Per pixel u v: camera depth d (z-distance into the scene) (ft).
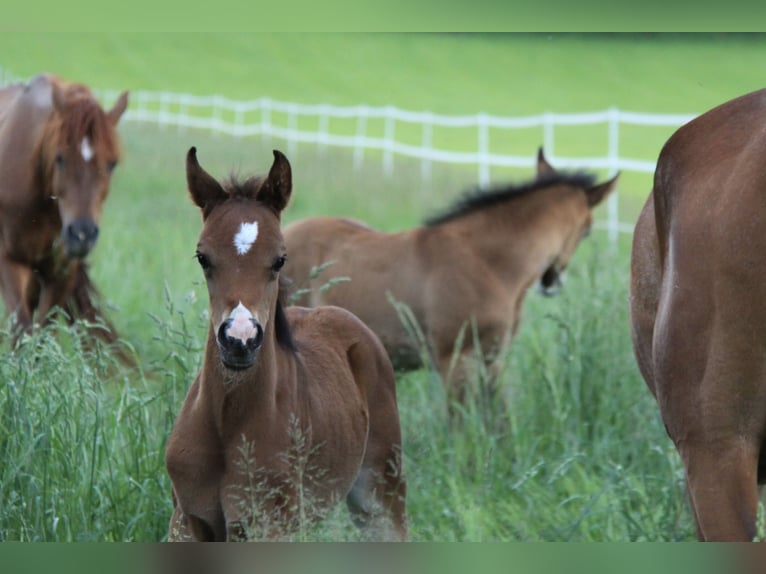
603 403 35.04
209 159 108.78
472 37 233.55
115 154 44.37
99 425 27.84
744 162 18.80
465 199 40.98
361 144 121.08
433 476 31.60
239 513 23.53
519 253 40.11
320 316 29.68
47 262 44.27
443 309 39.60
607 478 31.04
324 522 25.08
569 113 169.68
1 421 26.89
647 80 193.77
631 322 23.08
